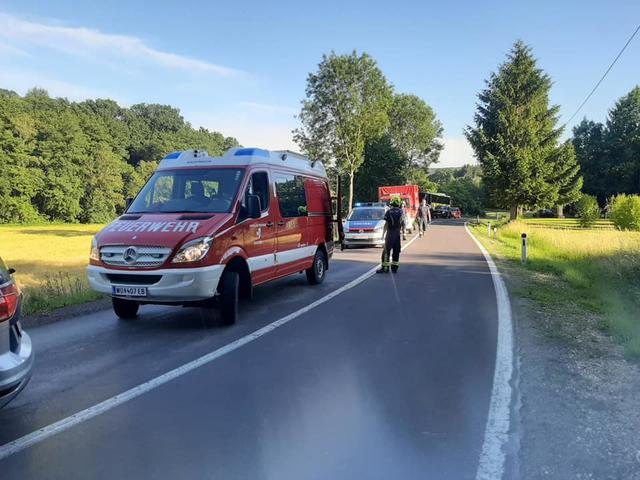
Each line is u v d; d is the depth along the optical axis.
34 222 67.94
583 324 7.47
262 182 8.35
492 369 5.38
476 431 3.92
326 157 42.22
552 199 47.78
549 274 13.28
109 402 4.53
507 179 47.19
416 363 5.58
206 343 6.39
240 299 8.30
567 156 48.09
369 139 42.91
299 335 6.76
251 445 3.71
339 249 19.83
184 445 3.71
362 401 4.51
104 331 7.06
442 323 7.43
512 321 7.56
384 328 7.13
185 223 6.99
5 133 65.06
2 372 3.43
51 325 7.45
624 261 13.84
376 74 40.12
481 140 48.81
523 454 3.58
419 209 27.39
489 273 12.84
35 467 3.42
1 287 3.60
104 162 74.88
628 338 6.42
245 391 4.77
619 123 75.44
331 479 3.25
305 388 4.84
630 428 3.99
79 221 74.12
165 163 8.53
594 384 4.95
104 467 3.41
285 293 9.91
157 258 6.62
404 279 11.75
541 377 5.14
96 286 6.95
